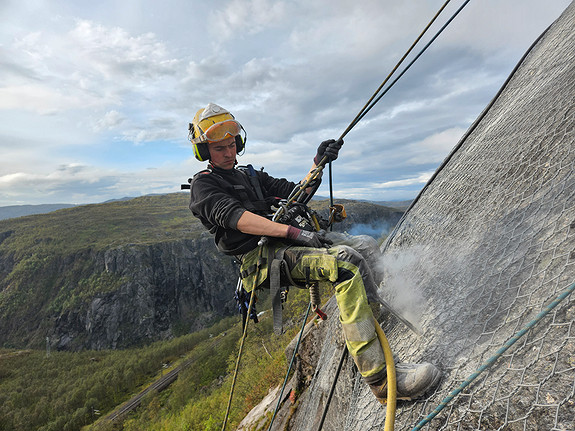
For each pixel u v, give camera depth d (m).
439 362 1.87
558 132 2.32
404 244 3.87
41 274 195.38
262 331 27.41
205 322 180.62
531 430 1.22
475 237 2.50
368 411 2.32
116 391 108.38
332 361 4.03
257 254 2.21
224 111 2.35
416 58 2.24
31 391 116.56
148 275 185.88
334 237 2.49
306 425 4.88
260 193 2.52
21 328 172.88
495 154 3.18
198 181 2.29
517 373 1.42
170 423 33.62
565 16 4.21
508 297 1.78
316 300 2.53
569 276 1.50
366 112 2.29
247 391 15.39
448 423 1.52
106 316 169.88
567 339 1.33
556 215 1.85
